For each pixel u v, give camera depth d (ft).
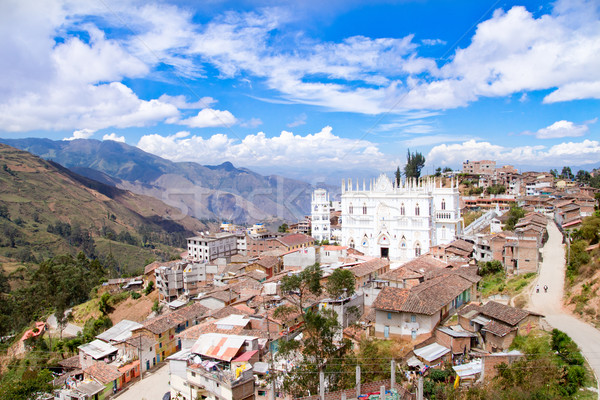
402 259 509.76
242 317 260.42
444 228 518.78
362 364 185.88
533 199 612.29
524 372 159.22
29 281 556.10
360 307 274.36
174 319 298.35
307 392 179.73
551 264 312.50
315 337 193.36
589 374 159.94
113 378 241.96
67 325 457.68
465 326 212.02
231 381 185.16
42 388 253.03
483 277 324.19
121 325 315.99
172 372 219.61
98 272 583.17
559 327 204.64
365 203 531.09
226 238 566.77
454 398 154.61
